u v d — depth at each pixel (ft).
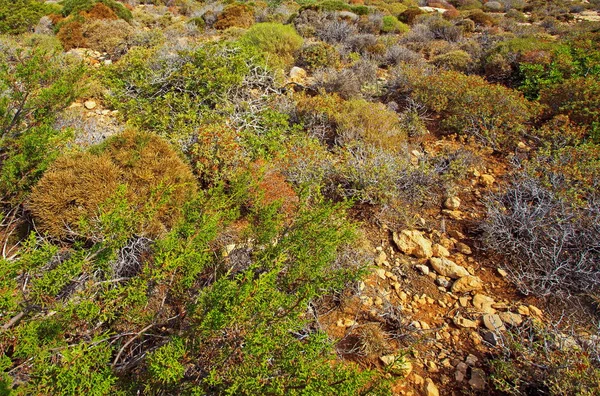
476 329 9.74
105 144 12.77
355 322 9.38
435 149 18.31
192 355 6.22
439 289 10.94
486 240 12.30
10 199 11.23
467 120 19.62
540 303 10.42
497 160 17.44
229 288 6.33
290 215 11.29
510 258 11.85
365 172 13.99
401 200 14.10
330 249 7.95
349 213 13.53
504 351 8.90
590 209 12.19
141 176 11.59
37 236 10.66
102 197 10.64
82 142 14.84
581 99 19.79
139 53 23.71
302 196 9.87
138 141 12.75
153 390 6.10
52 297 6.79
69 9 46.55
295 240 7.93
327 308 9.99
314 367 5.67
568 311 10.13
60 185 10.68
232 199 9.30
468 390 8.34
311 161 14.78
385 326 9.71
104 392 5.24
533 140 18.83
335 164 15.21
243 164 14.39
